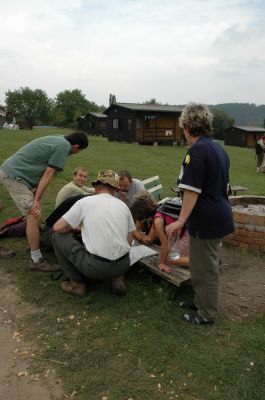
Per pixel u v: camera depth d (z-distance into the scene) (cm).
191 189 285
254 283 432
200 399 256
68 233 375
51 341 312
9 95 9275
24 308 361
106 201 358
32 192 436
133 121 2905
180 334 323
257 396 258
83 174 522
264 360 293
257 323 346
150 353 298
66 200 448
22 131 3841
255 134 4244
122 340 313
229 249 534
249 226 522
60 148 418
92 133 4706
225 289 415
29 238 428
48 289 393
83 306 362
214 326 336
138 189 525
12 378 273
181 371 280
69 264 375
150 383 269
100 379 271
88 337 316
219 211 299
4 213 655
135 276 423
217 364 287
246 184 1180
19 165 422
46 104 9331
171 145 3014
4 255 466
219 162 294
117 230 349
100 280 403
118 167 1366
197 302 343
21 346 307
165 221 388
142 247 432
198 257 314
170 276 374
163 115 2986
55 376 275
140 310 357
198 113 296
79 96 8988
